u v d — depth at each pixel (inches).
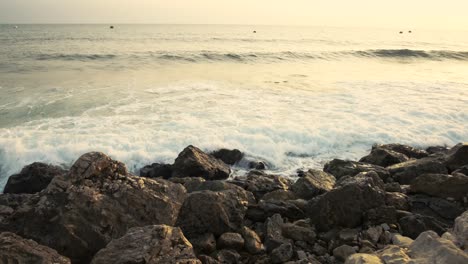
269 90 705.6
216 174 374.6
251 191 337.1
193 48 1430.9
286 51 1352.1
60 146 406.6
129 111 542.3
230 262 231.8
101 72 874.8
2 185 360.8
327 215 267.7
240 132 466.0
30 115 516.7
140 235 204.1
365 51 1401.3
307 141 458.3
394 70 1039.0
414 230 254.4
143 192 251.8
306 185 332.2
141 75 842.8
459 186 295.4
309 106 592.1
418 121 525.7
